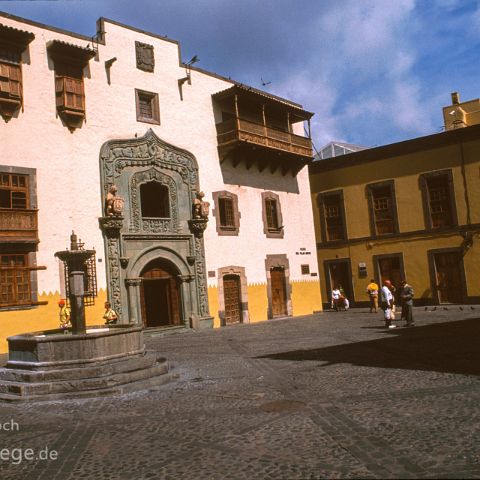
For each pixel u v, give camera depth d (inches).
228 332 824.3
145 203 967.0
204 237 960.3
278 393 335.9
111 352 410.6
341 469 194.1
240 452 223.1
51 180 753.0
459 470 183.8
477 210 1108.5
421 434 228.1
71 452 239.8
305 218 1208.2
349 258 1273.4
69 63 791.1
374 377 365.4
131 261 834.2
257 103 1058.1
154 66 920.3
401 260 1200.2
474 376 343.0
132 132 868.0
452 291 1147.3
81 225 779.4
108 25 859.4
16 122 725.3
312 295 1187.9
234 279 1023.0
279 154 1087.6
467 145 1125.1
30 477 209.5
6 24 727.1
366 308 1216.2
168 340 754.8
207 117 999.6
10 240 689.6
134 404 335.0
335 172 1304.1
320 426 252.7
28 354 406.0
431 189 1178.0
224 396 339.3
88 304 770.2
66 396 362.9
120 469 212.4
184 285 911.7
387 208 1230.3
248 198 1066.7
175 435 256.4
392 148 1216.2
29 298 706.8
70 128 783.7
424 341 542.0
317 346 562.3
